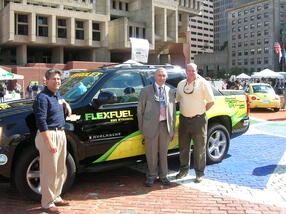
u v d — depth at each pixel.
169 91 5.61
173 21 65.38
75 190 5.45
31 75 42.62
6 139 4.61
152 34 60.81
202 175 5.82
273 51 131.38
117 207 4.72
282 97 20.56
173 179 6.01
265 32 135.12
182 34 73.44
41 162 4.48
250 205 4.79
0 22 53.00
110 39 59.56
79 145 5.11
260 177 6.08
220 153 6.96
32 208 4.67
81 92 5.40
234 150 8.27
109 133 5.39
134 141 5.68
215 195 5.20
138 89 5.92
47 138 4.28
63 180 4.74
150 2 61.03
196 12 77.25
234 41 149.25
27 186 4.78
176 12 65.19
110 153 5.43
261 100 18.83
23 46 51.69
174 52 71.94
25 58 51.84
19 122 4.73
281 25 134.12
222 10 176.25
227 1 172.50
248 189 5.46
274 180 5.91
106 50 58.84
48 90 4.46
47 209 4.56
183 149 5.96
